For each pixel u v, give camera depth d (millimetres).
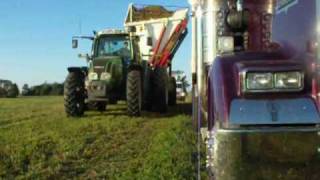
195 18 4332
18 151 6523
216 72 2822
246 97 2674
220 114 2656
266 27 3609
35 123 10008
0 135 8195
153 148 6363
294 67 2674
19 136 8047
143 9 13602
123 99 11305
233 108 2629
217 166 2623
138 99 10703
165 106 11836
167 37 13031
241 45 3568
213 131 2814
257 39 3588
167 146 6027
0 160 5969
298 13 3043
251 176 2547
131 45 11539
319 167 2520
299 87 2662
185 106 14219
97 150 6680
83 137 7738
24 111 13672
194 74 4469
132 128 8836
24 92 38562
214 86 2795
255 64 2732
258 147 2539
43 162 5898
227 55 3027
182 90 16250
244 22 3582
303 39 2912
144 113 11797
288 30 3211
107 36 11547
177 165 5027
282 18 3367
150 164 5387
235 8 3730
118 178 4988
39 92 39062
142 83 11227
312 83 2666
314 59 2693
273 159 2529
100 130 8578
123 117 10688
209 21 3811
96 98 11117
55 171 5461
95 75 11109
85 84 11180
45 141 7406
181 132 7262
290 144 2529
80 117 10883
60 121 10195
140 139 7570
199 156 4059
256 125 2561
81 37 11609
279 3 3455
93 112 12023
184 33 12930
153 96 11781
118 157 6199
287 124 2551
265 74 2668
